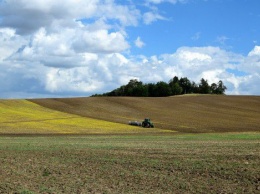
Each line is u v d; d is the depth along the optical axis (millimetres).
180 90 156375
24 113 74562
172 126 71062
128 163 22781
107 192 15438
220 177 18531
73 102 89250
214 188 16281
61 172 19828
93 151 29062
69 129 61281
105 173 19625
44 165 21953
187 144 36094
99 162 23203
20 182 17156
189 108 93688
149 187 16469
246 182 17344
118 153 27734
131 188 16250
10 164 22047
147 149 30578
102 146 33531
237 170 19891
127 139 44969
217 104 100125
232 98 108750
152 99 101000
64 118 72625
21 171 19844
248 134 57281
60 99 91562
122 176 18859
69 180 17812
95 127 64625
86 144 36062
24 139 44750
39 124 64750
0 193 14930
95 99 94625
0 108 77375
